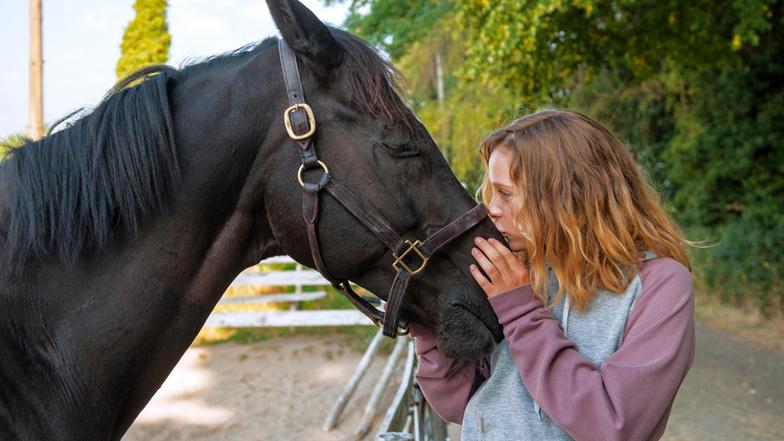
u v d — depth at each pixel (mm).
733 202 7770
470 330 1111
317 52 1047
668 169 8852
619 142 1166
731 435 3916
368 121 1082
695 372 5348
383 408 4234
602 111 9289
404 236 1090
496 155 1168
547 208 1072
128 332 1041
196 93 1121
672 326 953
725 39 5926
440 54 10062
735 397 4684
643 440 905
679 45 5926
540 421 1025
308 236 1097
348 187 1070
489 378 1128
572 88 9492
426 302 1146
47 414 990
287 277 5965
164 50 6672
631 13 5820
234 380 4875
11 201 1018
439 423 2611
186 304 1111
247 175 1114
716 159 7648
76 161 1033
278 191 1101
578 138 1104
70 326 1015
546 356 967
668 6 5520
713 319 7195
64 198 1011
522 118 1204
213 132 1088
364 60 1106
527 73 5430
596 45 5969
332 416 3912
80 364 1016
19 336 988
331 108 1080
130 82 1183
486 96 8500
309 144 1068
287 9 1027
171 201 1066
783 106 7012
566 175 1075
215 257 1128
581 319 1048
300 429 3898
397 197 1078
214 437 3771
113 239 1036
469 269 1123
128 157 1031
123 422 1110
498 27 4598
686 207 8461
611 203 1063
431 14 10172
